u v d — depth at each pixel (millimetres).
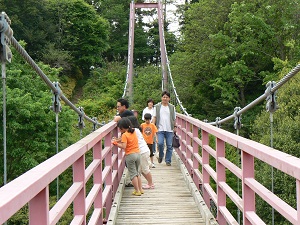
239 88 21516
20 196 1494
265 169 9828
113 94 27734
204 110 23234
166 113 8328
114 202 5211
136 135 5875
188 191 6402
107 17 44875
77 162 3021
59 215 2223
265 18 20062
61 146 13242
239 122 4879
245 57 20906
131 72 26656
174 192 6340
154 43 44938
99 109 22625
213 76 22875
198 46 22984
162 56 28062
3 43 2211
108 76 31344
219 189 4051
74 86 32781
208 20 22562
